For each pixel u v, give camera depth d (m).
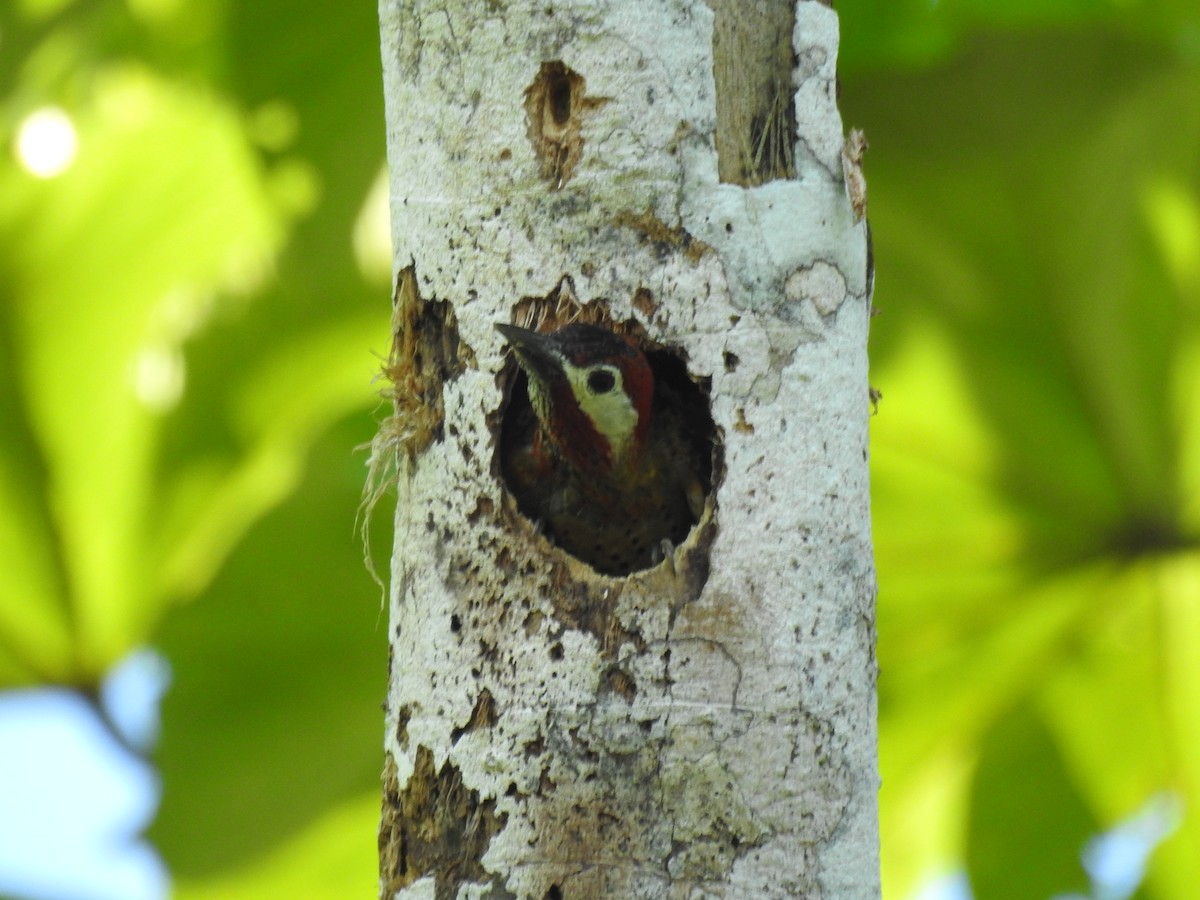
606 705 6.68
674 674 6.68
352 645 12.83
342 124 12.18
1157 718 12.30
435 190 7.21
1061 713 12.41
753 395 6.87
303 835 12.76
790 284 6.93
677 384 8.10
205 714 12.84
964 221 11.95
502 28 7.07
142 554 13.77
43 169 13.70
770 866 6.56
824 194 7.03
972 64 11.92
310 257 12.97
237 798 12.80
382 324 13.26
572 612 6.79
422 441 7.25
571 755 6.66
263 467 13.86
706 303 6.91
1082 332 11.75
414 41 7.30
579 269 7.01
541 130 7.06
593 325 7.03
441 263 7.18
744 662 6.68
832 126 7.11
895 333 11.85
